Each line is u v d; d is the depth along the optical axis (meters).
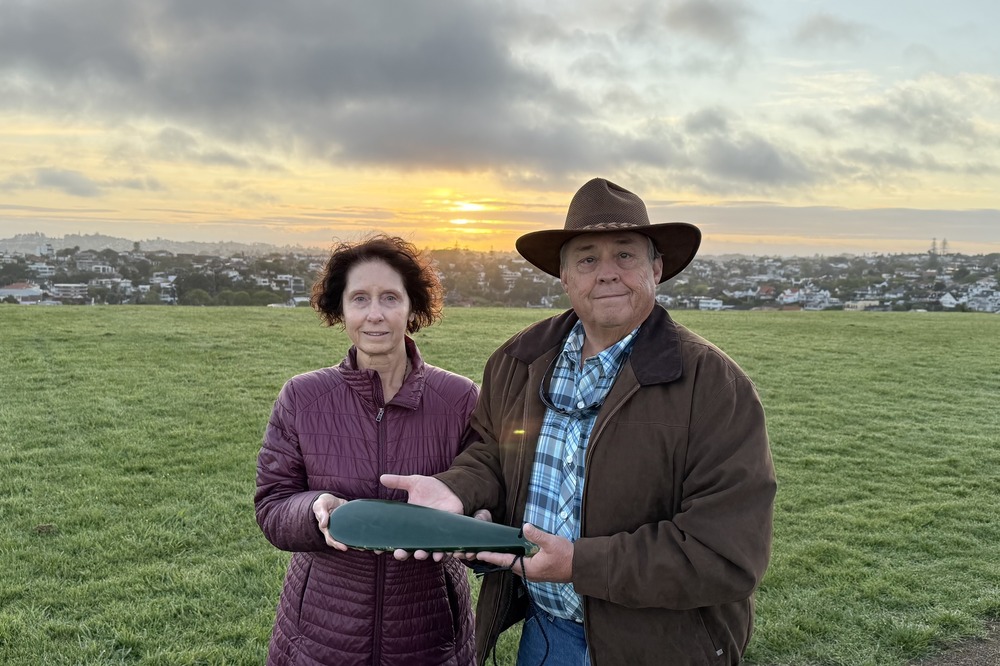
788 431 9.02
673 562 1.72
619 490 1.87
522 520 2.06
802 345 16.80
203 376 11.06
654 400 1.88
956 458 7.93
